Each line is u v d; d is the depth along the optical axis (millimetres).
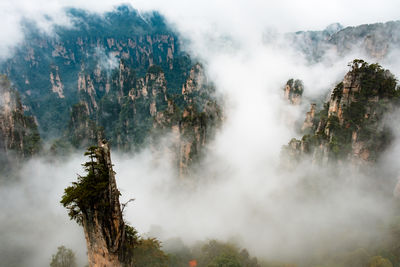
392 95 75625
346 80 78438
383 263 54156
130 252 46281
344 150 79062
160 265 53531
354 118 77875
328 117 83938
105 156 39344
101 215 39562
